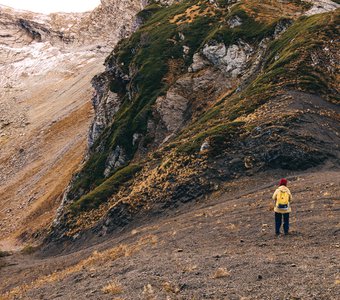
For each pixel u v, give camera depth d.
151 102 67.06
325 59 47.81
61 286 17.22
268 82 46.84
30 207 98.50
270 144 34.91
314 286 10.33
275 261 13.22
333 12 57.59
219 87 65.25
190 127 52.22
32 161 134.88
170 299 11.12
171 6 106.94
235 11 74.81
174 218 32.09
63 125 158.12
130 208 37.88
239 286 11.33
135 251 20.89
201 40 77.12
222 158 36.59
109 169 64.69
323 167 31.75
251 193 30.16
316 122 37.09
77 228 44.31
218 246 17.94
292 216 20.12
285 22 65.25
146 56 79.12
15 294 19.83
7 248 70.94
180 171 37.94
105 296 12.81
